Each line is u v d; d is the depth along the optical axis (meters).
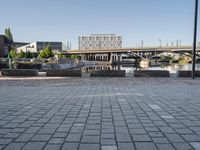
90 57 126.00
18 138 4.86
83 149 4.26
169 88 12.94
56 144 4.51
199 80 17.59
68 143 4.56
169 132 5.22
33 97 9.92
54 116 6.66
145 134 5.08
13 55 67.50
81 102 8.76
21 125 5.79
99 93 11.05
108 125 5.76
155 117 6.53
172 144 4.50
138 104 8.36
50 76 21.31
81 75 21.36
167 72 20.69
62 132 5.23
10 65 35.22
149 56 91.44
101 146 4.40
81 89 12.55
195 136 4.95
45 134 5.10
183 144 4.50
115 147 4.35
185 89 12.49
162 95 10.39
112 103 8.55
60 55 92.94
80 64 83.00
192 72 18.61
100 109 7.55
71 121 6.13
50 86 14.01
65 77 20.42
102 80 17.78
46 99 9.42
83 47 145.88
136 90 12.11
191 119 6.32
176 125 5.76
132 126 5.68
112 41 144.88
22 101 8.98
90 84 15.07
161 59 110.56
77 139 4.78
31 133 5.17
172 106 8.00
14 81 17.08
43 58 80.12
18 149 4.28
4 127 5.62
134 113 7.01
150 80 17.72
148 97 9.87
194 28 17.66
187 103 8.53
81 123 5.94
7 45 82.62
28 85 14.55
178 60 106.81
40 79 18.59
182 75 20.66
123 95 10.43
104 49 99.69
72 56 109.38
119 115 6.76
